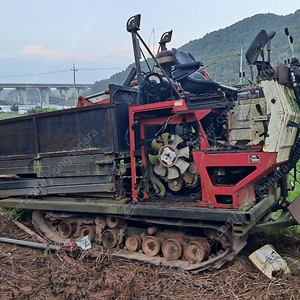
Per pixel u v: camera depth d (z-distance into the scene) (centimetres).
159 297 408
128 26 525
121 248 552
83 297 414
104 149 532
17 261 531
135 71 596
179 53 531
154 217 505
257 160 439
